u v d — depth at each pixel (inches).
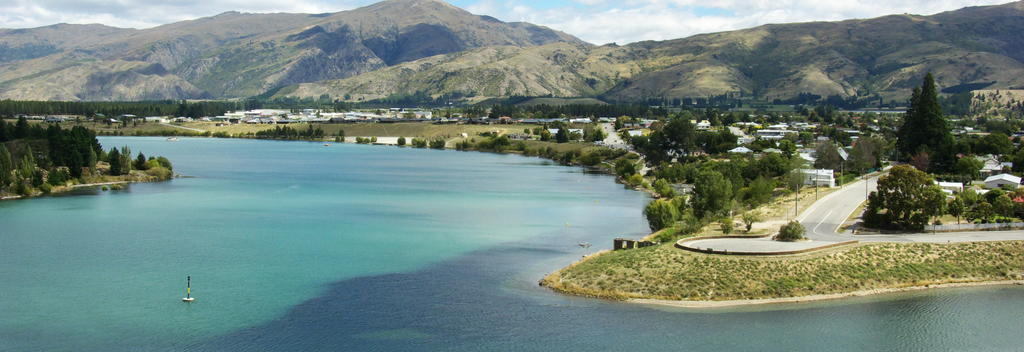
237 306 4325.8
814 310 4183.1
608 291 4434.1
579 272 4744.1
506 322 4005.9
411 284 4731.8
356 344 3737.7
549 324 3976.4
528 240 6127.0
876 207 5733.3
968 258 4931.1
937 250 5017.2
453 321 4028.1
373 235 6397.6
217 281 4859.7
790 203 7116.1
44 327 3998.5
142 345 3742.6
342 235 6407.5
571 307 4229.8
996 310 4234.7
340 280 4854.8
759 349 3700.8
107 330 3949.3
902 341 3811.5
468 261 5339.6
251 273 5059.1
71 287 4739.2
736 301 4279.0
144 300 4451.3
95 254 5664.4
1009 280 4722.0
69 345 3745.1
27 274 5059.1
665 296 4330.7
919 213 5659.5
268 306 4323.3
